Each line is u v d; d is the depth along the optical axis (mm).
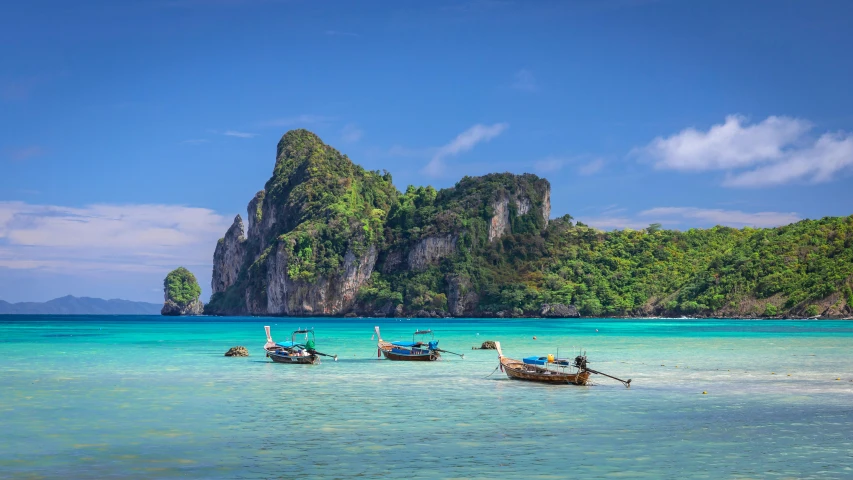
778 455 28047
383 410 38031
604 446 29625
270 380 51125
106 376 53875
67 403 40500
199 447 29609
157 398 42344
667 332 138125
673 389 45875
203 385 48344
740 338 111125
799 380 50625
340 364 63906
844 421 34688
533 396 42938
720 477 25203
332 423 34469
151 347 89125
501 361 54750
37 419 35688
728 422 34500
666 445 29766
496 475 25500
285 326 184750
